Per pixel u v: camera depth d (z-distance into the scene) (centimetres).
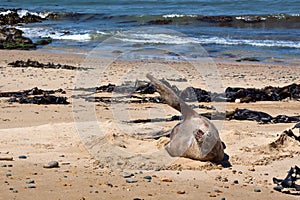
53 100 2203
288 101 2323
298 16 5722
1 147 1423
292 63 3594
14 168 1192
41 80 2808
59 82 2748
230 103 2256
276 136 1549
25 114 1975
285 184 1111
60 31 5334
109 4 7588
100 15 6431
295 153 1378
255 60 3716
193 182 1128
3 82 2748
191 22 5747
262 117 1872
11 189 1024
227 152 1383
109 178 1134
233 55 3931
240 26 5466
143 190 1048
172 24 5728
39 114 1972
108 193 1019
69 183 1078
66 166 1229
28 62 3356
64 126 1681
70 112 2002
